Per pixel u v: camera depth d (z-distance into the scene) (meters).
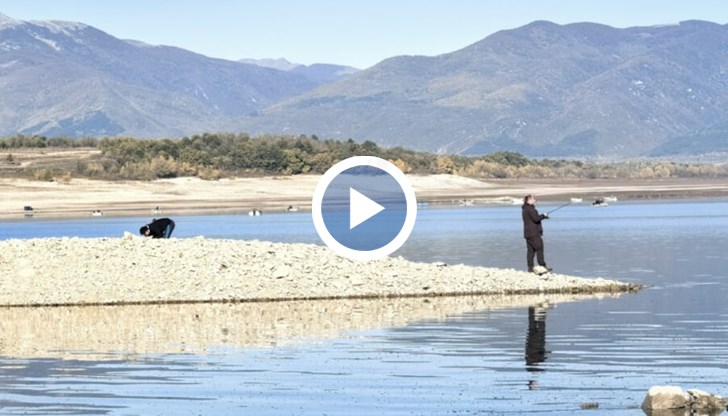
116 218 101.06
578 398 18.59
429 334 25.64
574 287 34.91
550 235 68.06
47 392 19.34
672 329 26.22
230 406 18.28
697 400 18.05
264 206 121.19
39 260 35.34
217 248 37.03
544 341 24.52
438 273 36.31
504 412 17.70
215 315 29.48
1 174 142.62
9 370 21.34
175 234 72.00
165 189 138.25
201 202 126.81
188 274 34.56
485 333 25.73
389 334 25.67
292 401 18.58
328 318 28.70
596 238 64.44
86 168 147.00
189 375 20.75
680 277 39.53
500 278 35.88
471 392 19.14
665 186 181.75
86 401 18.66
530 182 181.38
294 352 23.23
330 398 18.78
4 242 37.28
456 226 79.50
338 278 34.97
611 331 25.95
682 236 65.50
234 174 152.00
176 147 160.38
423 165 177.75
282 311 30.28
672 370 20.97
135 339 25.22
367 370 21.16
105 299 32.47
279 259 36.28
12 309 31.30
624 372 20.80
